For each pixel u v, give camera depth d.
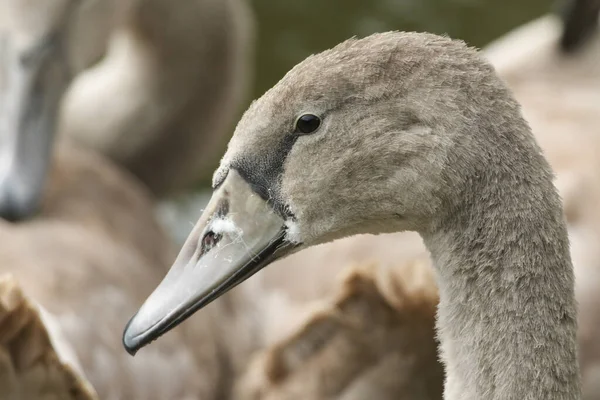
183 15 10.74
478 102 5.21
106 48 9.55
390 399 7.26
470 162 5.21
